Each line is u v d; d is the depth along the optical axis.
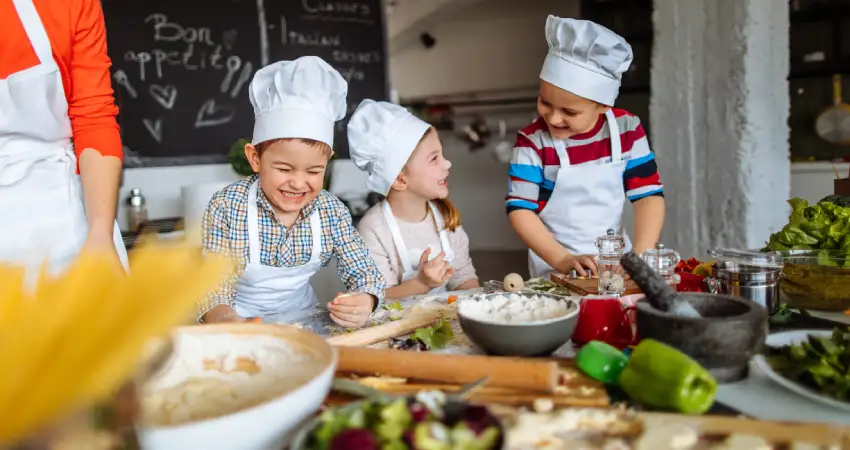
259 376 0.71
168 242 0.39
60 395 0.33
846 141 3.31
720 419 0.63
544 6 4.63
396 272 1.76
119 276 0.36
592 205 1.81
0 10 1.16
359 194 3.52
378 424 0.56
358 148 1.68
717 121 3.17
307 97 1.33
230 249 1.45
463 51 4.88
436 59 4.95
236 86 3.14
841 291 1.04
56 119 1.25
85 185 1.20
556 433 0.63
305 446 0.55
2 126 1.23
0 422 0.32
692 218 3.32
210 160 3.08
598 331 0.89
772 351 0.83
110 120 1.26
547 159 1.81
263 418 0.54
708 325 0.72
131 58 2.82
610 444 0.60
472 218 5.16
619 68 1.62
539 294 0.97
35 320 0.32
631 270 0.81
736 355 0.74
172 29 2.93
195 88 3.01
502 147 4.77
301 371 0.70
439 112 4.93
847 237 1.17
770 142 3.12
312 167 1.37
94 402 0.35
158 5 2.88
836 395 0.69
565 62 1.58
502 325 0.82
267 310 1.55
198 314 1.23
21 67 1.19
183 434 0.51
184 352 0.73
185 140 3.00
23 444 0.33
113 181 1.22
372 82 3.65
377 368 0.79
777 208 3.19
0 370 0.32
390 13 4.23
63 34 1.21
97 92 1.25
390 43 4.46
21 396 0.32
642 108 3.73
